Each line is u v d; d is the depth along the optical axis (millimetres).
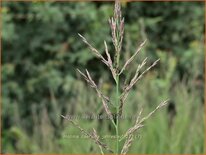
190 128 4750
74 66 6531
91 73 6457
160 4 6785
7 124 6461
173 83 6195
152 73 5414
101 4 6730
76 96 6223
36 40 6582
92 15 6402
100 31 6387
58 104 6316
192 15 6750
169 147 4531
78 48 6516
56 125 5766
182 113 4801
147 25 6535
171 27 6734
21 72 6691
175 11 6766
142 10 6746
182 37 6738
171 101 5625
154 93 5195
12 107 6441
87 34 6441
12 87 6516
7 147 5742
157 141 4586
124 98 1618
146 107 4672
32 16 6516
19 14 6656
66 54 6461
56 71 6484
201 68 6230
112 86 6191
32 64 6594
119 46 1614
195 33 6664
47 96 6465
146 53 6195
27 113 6512
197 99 5305
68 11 6484
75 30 6547
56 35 6574
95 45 6367
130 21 6676
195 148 4648
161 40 6684
